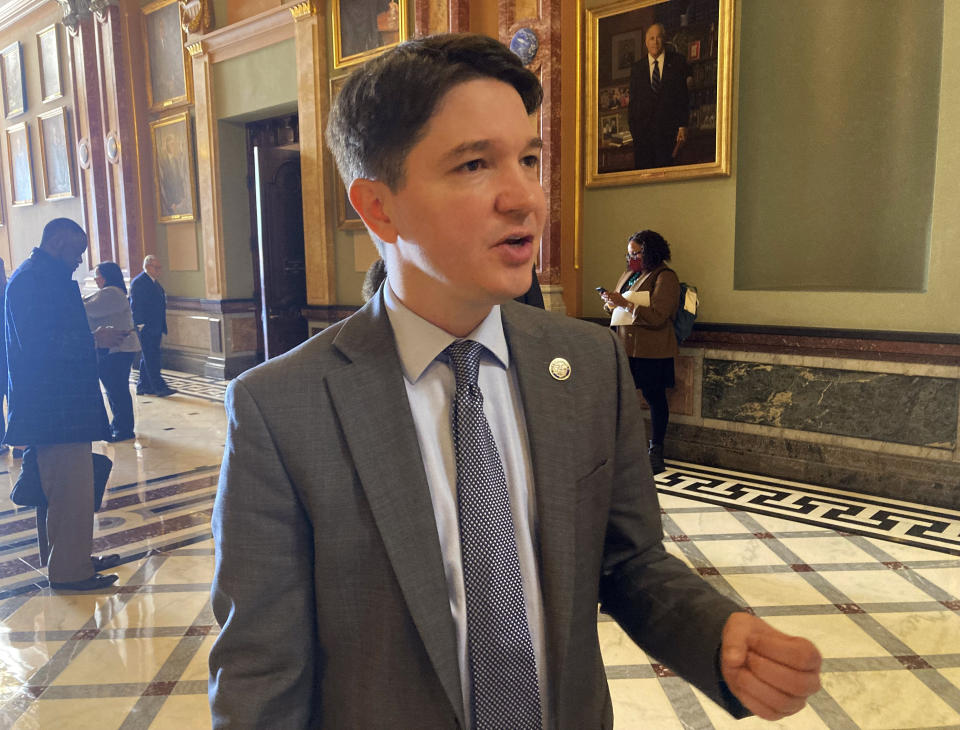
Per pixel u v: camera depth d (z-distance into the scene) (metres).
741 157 5.59
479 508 0.87
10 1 12.39
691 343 5.75
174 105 10.26
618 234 6.09
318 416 0.88
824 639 3.06
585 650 0.93
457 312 0.90
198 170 10.09
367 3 7.55
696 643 0.87
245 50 9.12
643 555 1.02
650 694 2.73
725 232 5.55
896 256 5.11
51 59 12.02
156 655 3.06
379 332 0.94
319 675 0.91
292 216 9.77
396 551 0.84
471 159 0.77
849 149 5.22
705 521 4.48
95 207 11.40
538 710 0.87
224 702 0.85
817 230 5.40
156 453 6.32
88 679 2.88
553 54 5.80
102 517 4.77
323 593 0.88
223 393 9.07
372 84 0.79
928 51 4.85
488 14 6.35
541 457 0.92
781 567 3.78
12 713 2.67
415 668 0.84
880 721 2.52
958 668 2.83
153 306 8.84
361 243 8.21
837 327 5.09
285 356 0.93
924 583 3.57
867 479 4.99
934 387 4.68
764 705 0.80
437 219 0.78
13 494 3.74
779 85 5.42
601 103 6.01
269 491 0.86
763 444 5.47
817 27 5.22
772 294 5.37
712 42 5.39
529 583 0.90
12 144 13.44
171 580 3.81
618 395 1.02
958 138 4.50
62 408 3.52
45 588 3.73
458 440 0.89
